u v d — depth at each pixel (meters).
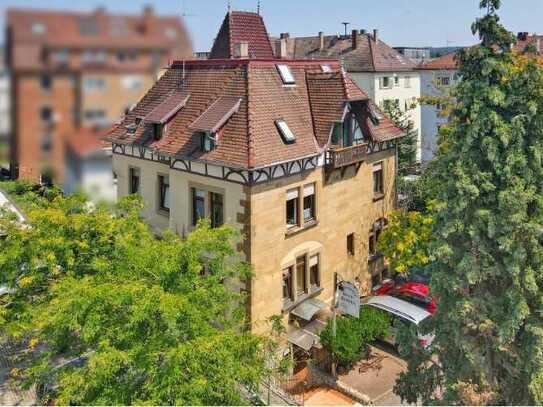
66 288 12.39
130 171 24.28
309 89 22.38
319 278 21.72
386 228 23.44
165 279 12.64
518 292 12.94
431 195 19.52
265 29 27.58
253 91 20.30
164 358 10.99
